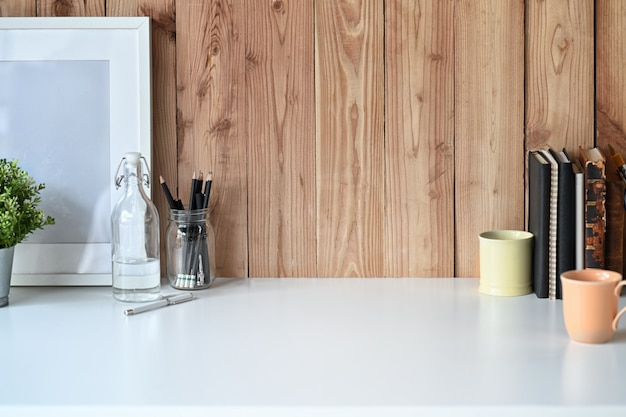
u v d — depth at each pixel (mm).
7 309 1591
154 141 1781
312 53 1752
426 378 1221
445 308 1578
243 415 1126
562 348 1354
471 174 1767
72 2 1750
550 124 1750
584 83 1739
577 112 1745
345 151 1771
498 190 1766
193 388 1189
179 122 1777
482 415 1120
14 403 1141
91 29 1729
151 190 1738
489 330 1446
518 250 1649
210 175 1729
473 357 1310
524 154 1759
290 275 1801
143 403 1138
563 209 1596
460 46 1740
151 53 1758
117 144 1749
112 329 1461
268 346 1366
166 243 1729
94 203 1760
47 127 1753
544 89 1744
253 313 1553
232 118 1772
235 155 1780
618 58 1729
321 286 1740
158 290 1644
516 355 1320
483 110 1752
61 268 1764
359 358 1307
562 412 1118
